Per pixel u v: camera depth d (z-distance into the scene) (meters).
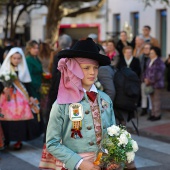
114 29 22.42
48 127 3.58
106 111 3.66
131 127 10.21
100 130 3.59
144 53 11.56
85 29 24.45
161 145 8.78
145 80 10.88
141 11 20.56
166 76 17.09
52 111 3.57
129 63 10.75
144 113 11.72
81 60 3.55
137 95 6.52
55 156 3.54
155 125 10.53
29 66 9.20
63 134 3.58
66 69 3.61
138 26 20.95
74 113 3.53
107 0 22.52
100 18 23.11
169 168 7.08
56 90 6.96
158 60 10.78
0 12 26.02
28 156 7.82
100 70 6.42
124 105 6.45
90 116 3.57
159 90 10.99
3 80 7.81
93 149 3.55
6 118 7.96
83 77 3.56
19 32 26.83
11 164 7.30
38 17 26.59
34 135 8.13
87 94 3.61
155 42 12.41
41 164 4.01
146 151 8.24
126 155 3.45
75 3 19.80
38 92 9.42
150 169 7.00
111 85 6.41
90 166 3.42
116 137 3.45
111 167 3.43
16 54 7.94
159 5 19.42
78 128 3.53
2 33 23.73
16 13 26.05
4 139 8.02
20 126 8.01
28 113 8.03
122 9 21.67
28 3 20.42
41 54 10.93
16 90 8.02
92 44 3.60
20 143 8.27
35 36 26.95
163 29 19.80
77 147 3.54
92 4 22.39
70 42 8.06
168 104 13.80
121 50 12.09
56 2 16.64
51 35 16.88
